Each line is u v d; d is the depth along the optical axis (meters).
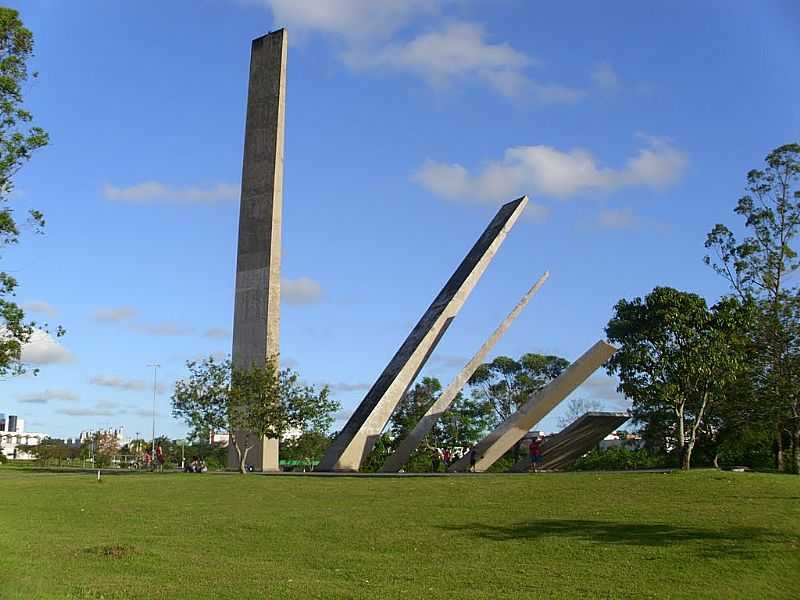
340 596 11.84
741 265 45.41
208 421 39.09
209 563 14.46
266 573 13.55
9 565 13.51
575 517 18.41
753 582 12.47
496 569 13.61
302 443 54.50
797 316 35.19
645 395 36.88
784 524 16.56
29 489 28.94
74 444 133.88
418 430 38.97
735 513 18.03
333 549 15.73
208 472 40.81
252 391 39.72
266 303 46.66
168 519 20.41
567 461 40.44
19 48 21.03
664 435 48.22
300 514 20.53
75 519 20.86
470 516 19.25
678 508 19.03
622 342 43.62
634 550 14.63
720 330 38.00
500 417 66.69
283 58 49.19
